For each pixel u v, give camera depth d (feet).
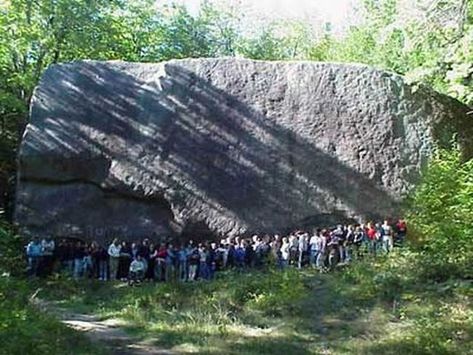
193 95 84.84
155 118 83.71
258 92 85.92
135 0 132.77
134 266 74.84
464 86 68.74
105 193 82.69
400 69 111.14
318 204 83.51
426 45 65.31
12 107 106.11
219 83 85.61
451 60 64.69
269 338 46.80
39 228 81.66
